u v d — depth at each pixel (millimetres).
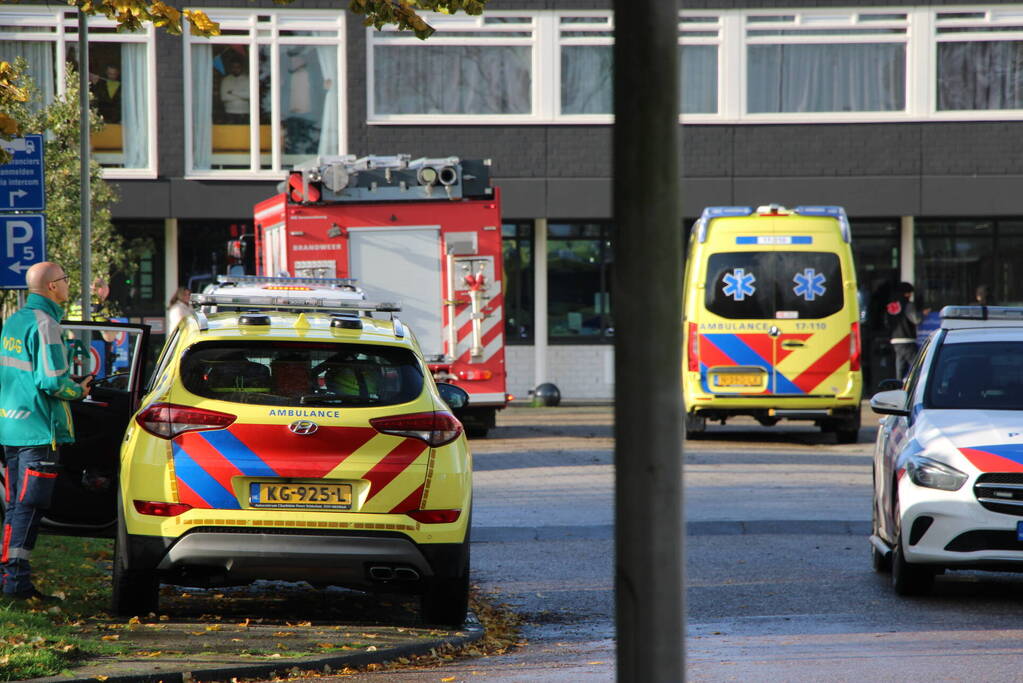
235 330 22562
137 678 17891
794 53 76062
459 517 22250
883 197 75500
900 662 19453
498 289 52812
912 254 77062
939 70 75938
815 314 53281
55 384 23188
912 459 25656
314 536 21578
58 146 53750
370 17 27750
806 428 63094
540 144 75438
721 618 24453
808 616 24375
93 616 22859
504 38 75500
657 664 9016
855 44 76000
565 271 77312
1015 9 75688
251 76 74438
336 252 51938
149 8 28453
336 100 75000
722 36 75812
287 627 22312
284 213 52000
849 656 20094
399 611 25438
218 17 74125
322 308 26406
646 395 9031
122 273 75000
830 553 31984
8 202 31250
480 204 52594
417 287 52438
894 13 75875
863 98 76062
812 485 42656
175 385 22078
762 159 75750
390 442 21938
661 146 9023
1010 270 77250
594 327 77438
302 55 74812
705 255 53719
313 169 51531
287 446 21656
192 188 73875
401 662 20234
